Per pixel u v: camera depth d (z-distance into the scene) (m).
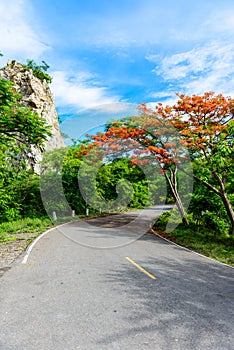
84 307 4.37
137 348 3.17
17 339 3.37
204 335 3.50
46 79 41.97
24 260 7.60
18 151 11.53
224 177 13.27
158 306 4.45
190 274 6.60
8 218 19.44
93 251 9.03
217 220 15.53
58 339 3.37
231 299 4.83
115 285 5.52
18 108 8.84
